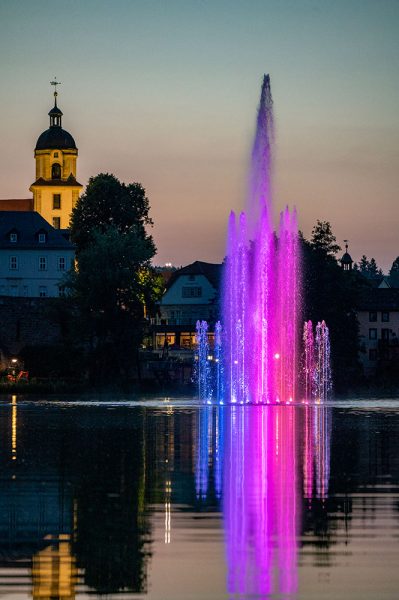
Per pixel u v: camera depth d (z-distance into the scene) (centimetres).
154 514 4494
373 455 6531
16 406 11769
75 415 10194
